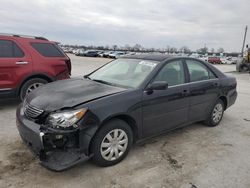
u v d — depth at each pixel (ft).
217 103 16.49
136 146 12.92
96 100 10.14
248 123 17.94
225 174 10.56
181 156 12.05
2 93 17.75
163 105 12.50
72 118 9.37
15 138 13.19
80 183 9.48
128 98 10.95
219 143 13.89
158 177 10.13
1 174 9.78
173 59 13.82
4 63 17.57
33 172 10.03
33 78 19.11
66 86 12.17
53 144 9.29
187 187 9.55
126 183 9.62
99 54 170.60
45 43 20.03
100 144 10.18
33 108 10.30
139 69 13.16
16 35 18.88
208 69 15.93
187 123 14.49
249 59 72.90
